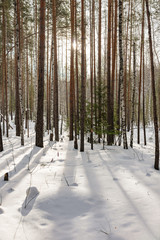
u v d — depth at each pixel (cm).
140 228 265
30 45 1881
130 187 417
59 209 325
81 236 254
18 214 301
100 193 386
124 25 1388
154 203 338
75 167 589
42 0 884
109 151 869
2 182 434
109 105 1034
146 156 784
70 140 1292
